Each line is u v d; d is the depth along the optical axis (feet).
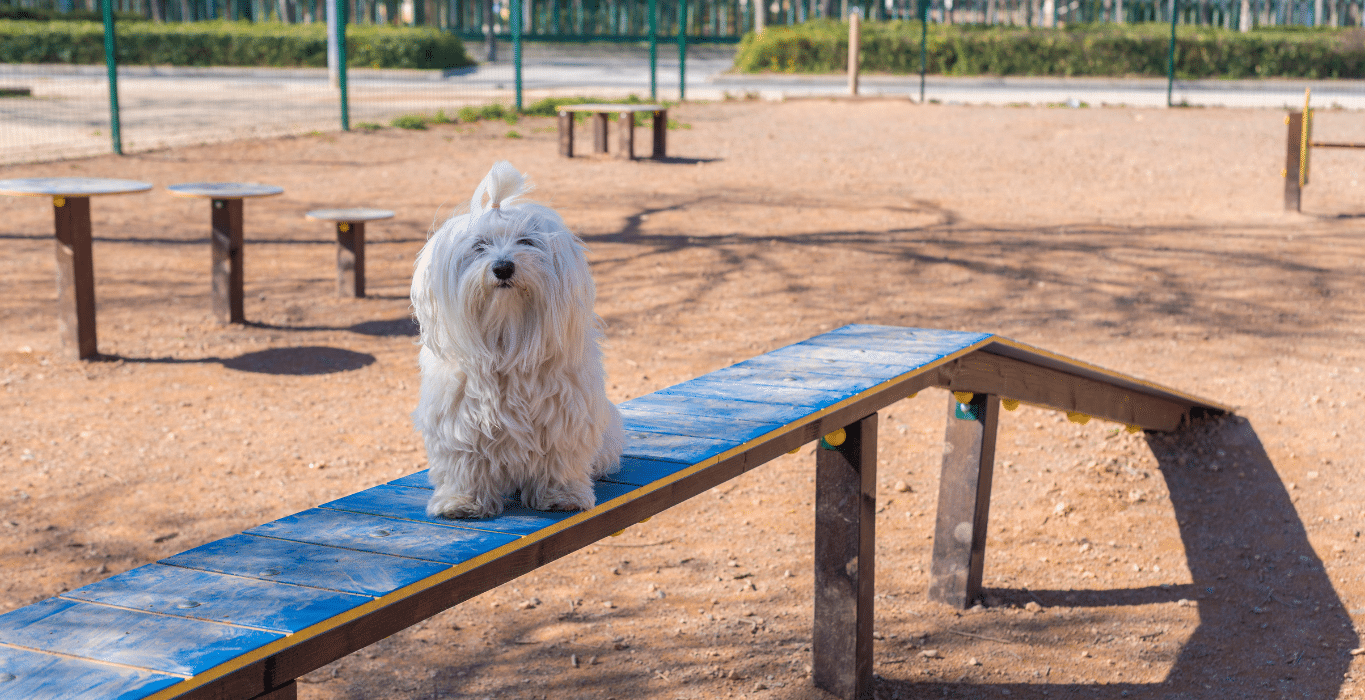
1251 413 22.94
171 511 18.07
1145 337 27.48
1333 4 115.96
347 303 31.14
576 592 16.49
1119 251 35.32
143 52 105.09
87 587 8.14
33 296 30.60
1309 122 38.99
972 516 16.21
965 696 14.08
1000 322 28.76
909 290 31.78
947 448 16.46
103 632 7.32
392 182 47.16
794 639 15.25
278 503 18.52
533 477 9.96
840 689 13.91
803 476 20.97
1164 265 33.68
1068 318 29.04
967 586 16.37
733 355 26.63
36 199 42.86
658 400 13.37
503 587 16.60
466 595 8.65
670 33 138.51
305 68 104.47
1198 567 17.70
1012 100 83.46
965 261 34.58
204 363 26.05
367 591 8.02
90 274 25.95
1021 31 102.01
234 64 105.70
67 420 22.04
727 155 55.77
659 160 53.98
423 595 8.26
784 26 111.65
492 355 9.21
